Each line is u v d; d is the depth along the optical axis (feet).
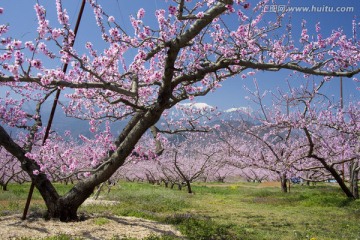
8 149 42.42
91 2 30.42
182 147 115.96
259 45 39.52
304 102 65.57
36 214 43.21
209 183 167.63
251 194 95.20
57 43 28.37
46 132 41.60
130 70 35.63
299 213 59.21
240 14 38.93
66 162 41.50
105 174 40.98
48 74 29.81
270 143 81.41
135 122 47.19
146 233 35.60
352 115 66.44
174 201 69.92
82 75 33.42
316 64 38.68
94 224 38.70
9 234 33.42
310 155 67.92
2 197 73.15
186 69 41.27
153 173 150.41
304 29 40.55
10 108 48.91
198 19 34.24
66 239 31.42
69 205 41.06
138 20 32.30
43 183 41.93
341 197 77.00
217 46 43.37
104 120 47.91
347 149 67.56
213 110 56.70
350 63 40.06
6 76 29.60
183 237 35.24
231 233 40.45
